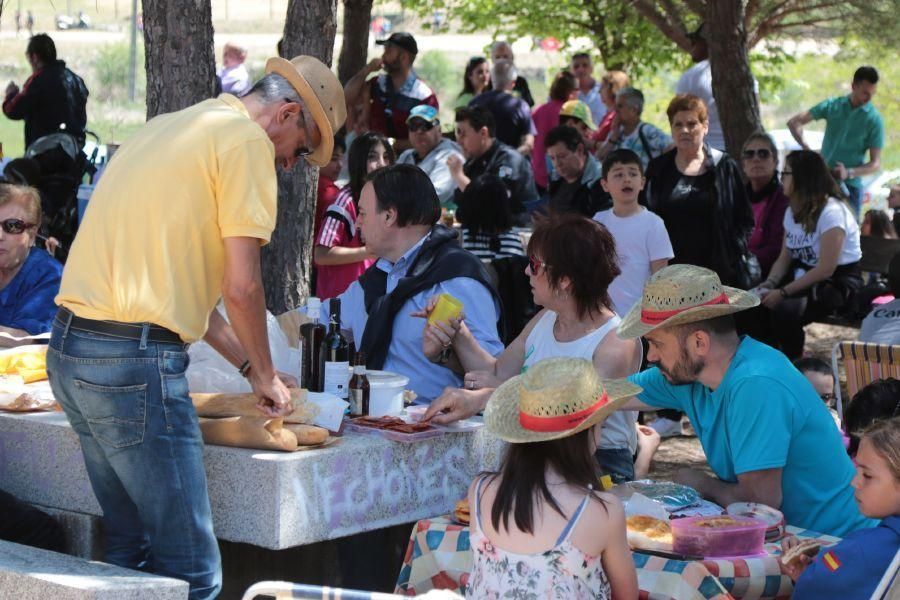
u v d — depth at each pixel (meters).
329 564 4.62
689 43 14.22
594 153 11.44
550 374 3.06
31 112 10.66
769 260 8.58
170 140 3.48
